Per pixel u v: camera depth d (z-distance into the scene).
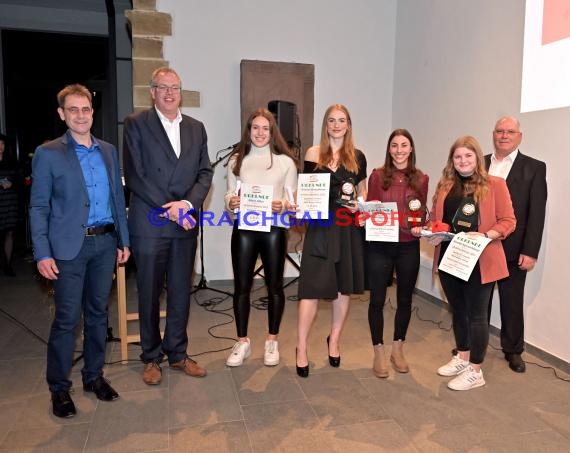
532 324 2.88
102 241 2.07
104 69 6.61
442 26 3.81
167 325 2.49
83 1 6.11
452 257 2.20
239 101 4.34
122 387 2.35
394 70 4.64
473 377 2.37
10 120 6.51
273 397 2.27
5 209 4.55
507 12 3.06
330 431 1.98
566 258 2.63
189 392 2.31
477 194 2.24
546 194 2.55
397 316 2.54
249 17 4.28
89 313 2.19
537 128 2.79
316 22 4.44
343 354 2.82
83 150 2.02
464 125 3.55
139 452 1.81
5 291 4.17
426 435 1.96
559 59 2.58
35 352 2.81
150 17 4.02
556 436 1.96
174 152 2.29
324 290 2.37
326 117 2.38
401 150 2.34
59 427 1.98
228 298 4.03
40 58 6.51
